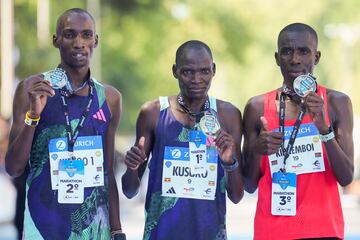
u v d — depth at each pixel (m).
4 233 25.45
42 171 11.34
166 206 11.61
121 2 65.62
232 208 38.50
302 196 11.55
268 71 79.19
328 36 77.75
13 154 11.09
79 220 11.30
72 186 11.31
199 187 11.61
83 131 11.41
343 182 11.52
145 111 11.80
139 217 33.38
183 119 11.70
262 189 11.70
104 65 65.94
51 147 11.34
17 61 47.31
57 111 11.38
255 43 73.75
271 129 11.75
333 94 11.79
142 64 66.62
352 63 79.12
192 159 11.62
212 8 68.69
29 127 10.96
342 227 11.62
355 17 76.50
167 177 11.62
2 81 34.31
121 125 69.56
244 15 70.12
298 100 11.72
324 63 79.31
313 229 11.44
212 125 11.42
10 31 34.69
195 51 11.45
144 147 11.79
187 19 67.69
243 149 12.00
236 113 11.89
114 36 65.62
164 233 11.59
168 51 66.50
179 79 11.56
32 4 51.28
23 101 11.34
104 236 11.48
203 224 11.57
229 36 69.38
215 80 84.94
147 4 66.12
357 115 80.31
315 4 76.31
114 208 11.73
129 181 11.66
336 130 11.72
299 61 11.55
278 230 11.52
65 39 11.37
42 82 10.88
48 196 11.29
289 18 76.31
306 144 11.62
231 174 11.39
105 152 11.62
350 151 11.68
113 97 11.66
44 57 47.72
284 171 11.59
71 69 11.49
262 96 11.95
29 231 11.32
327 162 11.57
